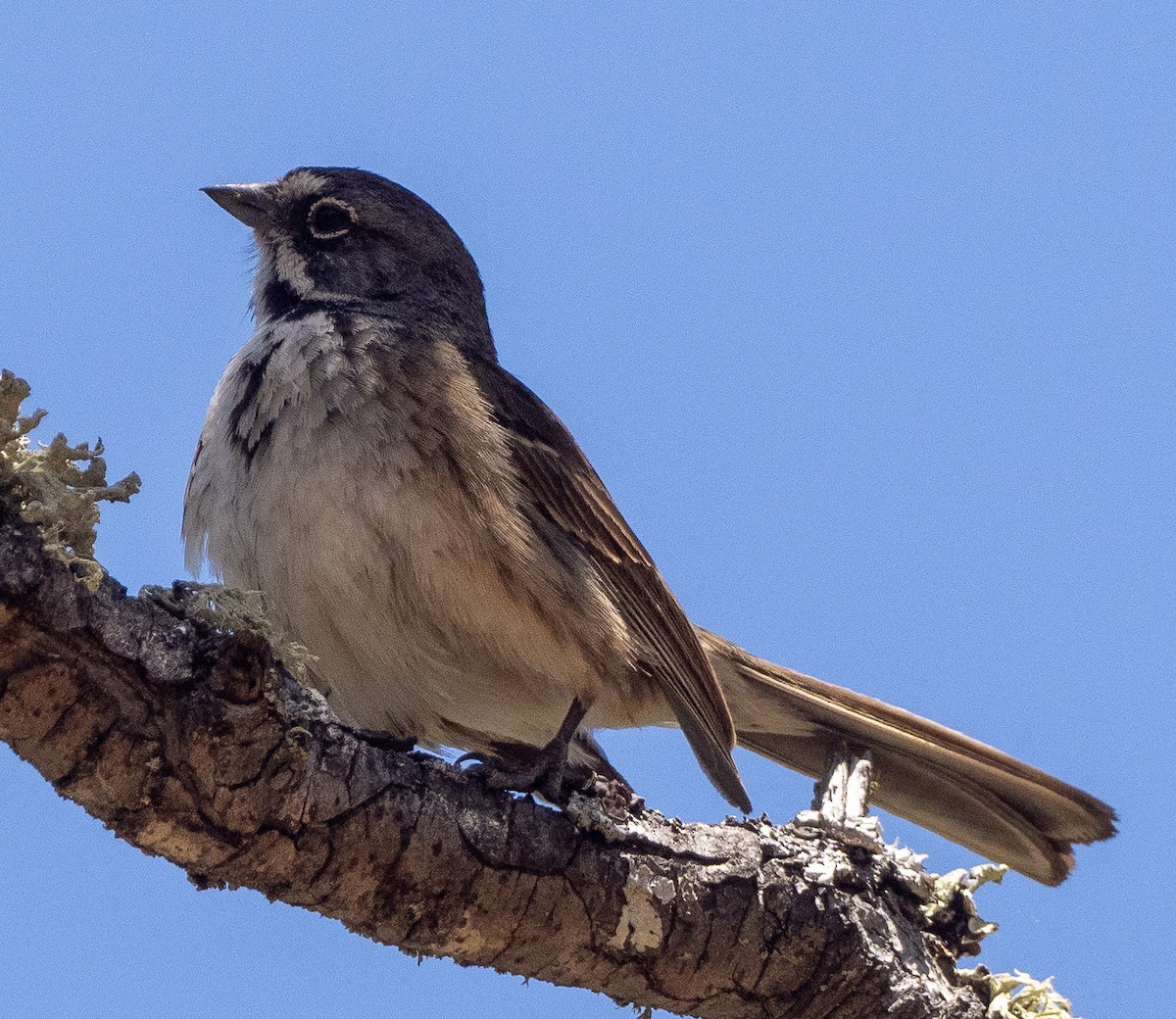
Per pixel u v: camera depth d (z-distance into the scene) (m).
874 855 9.82
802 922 9.10
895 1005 9.28
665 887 8.71
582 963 8.61
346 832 7.42
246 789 6.92
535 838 8.23
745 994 9.11
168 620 6.57
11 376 6.18
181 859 7.18
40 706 6.38
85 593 6.27
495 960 8.44
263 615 6.76
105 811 6.83
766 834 9.47
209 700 6.62
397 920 7.91
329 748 7.34
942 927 10.00
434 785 7.94
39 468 6.28
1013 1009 9.72
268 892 7.55
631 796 9.17
